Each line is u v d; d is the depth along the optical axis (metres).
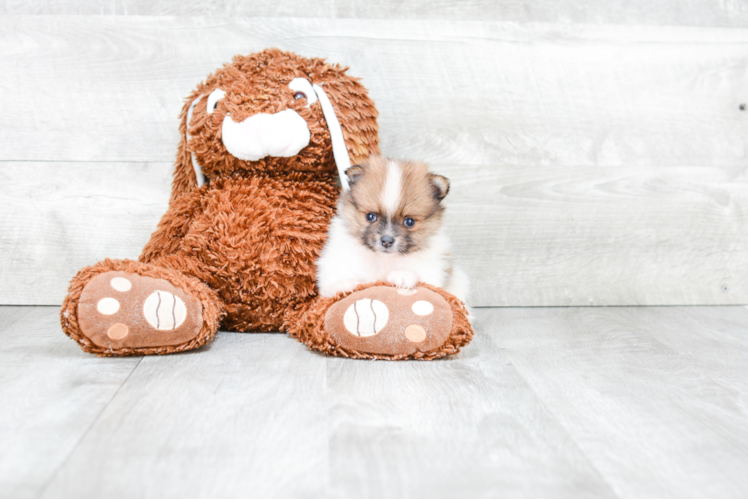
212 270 1.97
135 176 2.39
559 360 1.83
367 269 1.93
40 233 2.38
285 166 2.04
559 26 2.45
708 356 1.91
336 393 1.50
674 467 1.20
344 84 2.05
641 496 1.09
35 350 1.79
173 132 2.38
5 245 2.36
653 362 1.83
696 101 2.54
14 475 1.09
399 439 1.27
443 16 2.40
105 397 1.44
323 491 1.08
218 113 1.96
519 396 1.53
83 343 1.69
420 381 1.61
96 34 2.30
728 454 1.26
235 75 2.04
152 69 2.34
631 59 2.49
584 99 2.49
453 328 1.76
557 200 2.52
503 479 1.13
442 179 1.95
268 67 2.06
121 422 1.31
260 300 2.01
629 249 2.58
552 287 2.57
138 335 1.70
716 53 2.53
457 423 1.36
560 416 1.41
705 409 1.48
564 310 2.51
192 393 1.48
